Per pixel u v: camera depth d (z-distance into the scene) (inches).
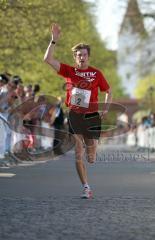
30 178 944.3
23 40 1886.1
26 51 1993.1
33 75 2380.7
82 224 533.0
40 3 1863.9
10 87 1182.9
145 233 494.9
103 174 1030.4
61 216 572.4
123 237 478.6
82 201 675.4
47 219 556.1
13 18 1814.7
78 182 890.7
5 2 1507.1
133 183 883.4
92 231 502.0
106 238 474.3
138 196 725.3
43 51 1969.7
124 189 805.2
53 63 716.0
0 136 1197.7
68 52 2262.6
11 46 1877.5
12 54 1978.3
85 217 568.4
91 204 652.7
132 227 520.4
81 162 711.1
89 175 1009.5
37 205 641.0
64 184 861.2
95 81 720.3
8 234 486.6
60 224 532.1
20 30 1838.1
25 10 1809.8
